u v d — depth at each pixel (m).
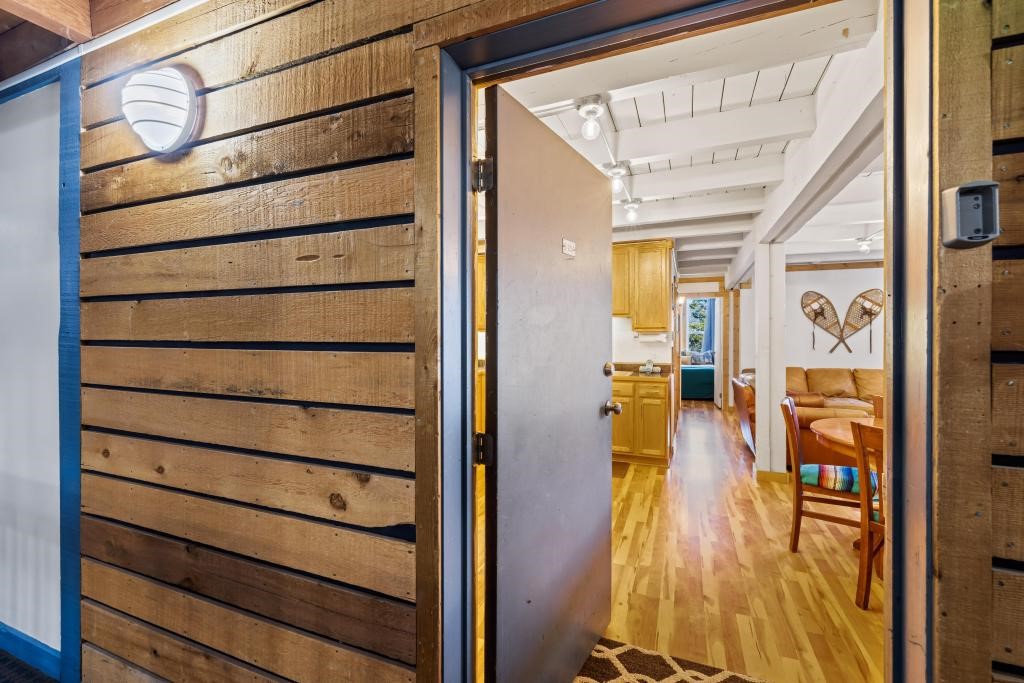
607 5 0.94
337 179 1.20
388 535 1.16
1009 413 0.72
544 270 1.52
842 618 2.11
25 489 1.89
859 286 6.88
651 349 5.01
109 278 1.58
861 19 1.57
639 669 1.79
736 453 5.32
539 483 1.49
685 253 6.66
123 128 1.54
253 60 1.32
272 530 1.30
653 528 3.17
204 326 1.41
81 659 1.63
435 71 1.08
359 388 1.18
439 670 1.09
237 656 1.34
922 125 0.77
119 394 1.57
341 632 1.20
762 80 2.31
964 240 0.69
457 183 1.16
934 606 0.75
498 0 1.01
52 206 1.80
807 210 3.22
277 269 1.29
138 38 1.51
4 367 1.94
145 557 1.51
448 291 1.12
